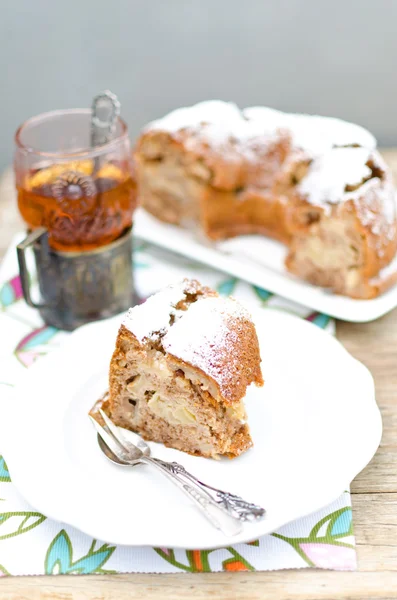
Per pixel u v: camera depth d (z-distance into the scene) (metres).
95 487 0.53
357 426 0.56
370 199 0.70
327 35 1.01
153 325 0.57
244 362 0.57
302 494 0.52
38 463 0.54
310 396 0.59
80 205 0.64
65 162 0.65
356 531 0.52
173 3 1.00
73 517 0.50
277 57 1.03
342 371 0.60
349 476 0.52
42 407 0.58
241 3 1.00
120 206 0.66
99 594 0.50
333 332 0.68
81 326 0.68
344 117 1.07
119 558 0.51
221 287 0.74
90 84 1.08
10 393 0.62
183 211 0.82
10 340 0.68
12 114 1.10
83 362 0.62
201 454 0.57
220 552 0.51
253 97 1.07
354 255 0.70
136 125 1.10
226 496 0.52
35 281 0.74
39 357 0.66
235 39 1.02
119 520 0.51
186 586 0.50
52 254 0.66
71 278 0.67
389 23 0.99
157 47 1.04
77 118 0.70
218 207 0.80
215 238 0.80
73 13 1.02
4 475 0.56
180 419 0.57
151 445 0.58
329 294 0.71
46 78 1.07
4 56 1.05
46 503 0.51
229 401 0.55
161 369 0.56
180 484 0.53
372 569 0.50
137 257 0.78
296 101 1.07
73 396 0.59
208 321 0.57
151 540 0.49
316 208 0.70
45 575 0.51
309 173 0.74
